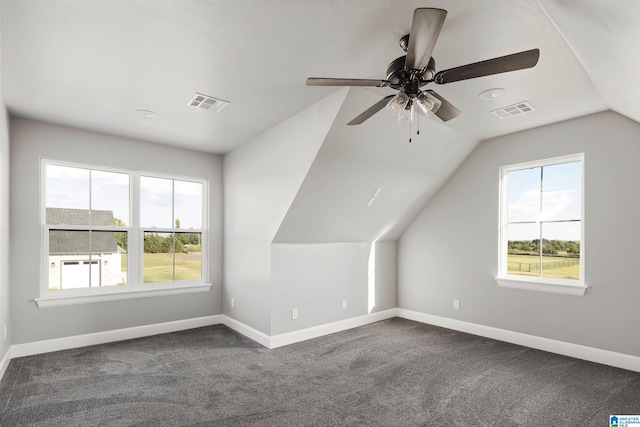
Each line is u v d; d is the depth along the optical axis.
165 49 2.09
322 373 2.90
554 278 3.48
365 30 1.91
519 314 3.69
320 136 2.94
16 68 2.32
